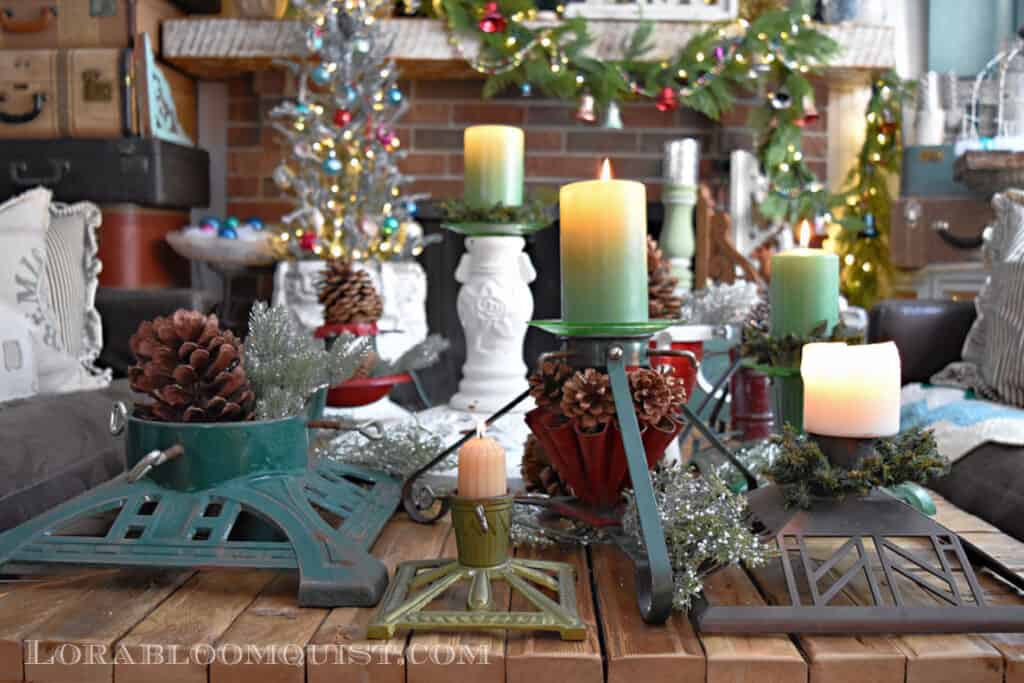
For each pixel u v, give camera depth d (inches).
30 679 27.2
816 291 43.7
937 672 26.2
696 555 29.9
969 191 114.9
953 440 59.4
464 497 29.9
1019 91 109.0
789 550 34.4
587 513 35.4
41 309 66.9
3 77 110.3
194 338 35.3
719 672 26.1
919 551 35.8
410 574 31.5
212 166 131.0
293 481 35.1
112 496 33.5
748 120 122.0
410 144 128.6
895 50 130.2
